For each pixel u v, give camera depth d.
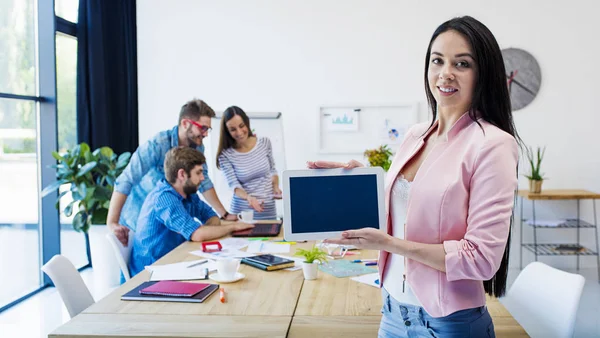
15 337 3.46
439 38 1.34
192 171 2.97
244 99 4.96
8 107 4.16
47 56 4.52
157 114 5.02
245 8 4.92
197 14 4.95
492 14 4.79
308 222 1.62
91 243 4.48
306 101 4.93
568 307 1.85
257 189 4.05
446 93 1.33
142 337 1.61
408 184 1.47
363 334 1.63
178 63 4.98
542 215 4.96
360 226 1.62
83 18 4.78
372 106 4.88
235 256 2.57
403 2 4.82
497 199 1.20
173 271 2.29
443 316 1.31
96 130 4.82
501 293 1.43
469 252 1.21
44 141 4.59
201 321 1.73
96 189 4.43
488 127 1.28
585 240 4.93
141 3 4.98
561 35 4.75
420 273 1.34
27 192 4.43
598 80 4.76
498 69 1.30
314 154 4.96
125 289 2.08
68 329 1.67
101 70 4.88
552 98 4.81
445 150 1.33
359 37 4.87
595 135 4.80
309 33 4.90
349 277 2.22
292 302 1.91
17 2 4.26
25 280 4.40
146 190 3.59
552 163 4.86
